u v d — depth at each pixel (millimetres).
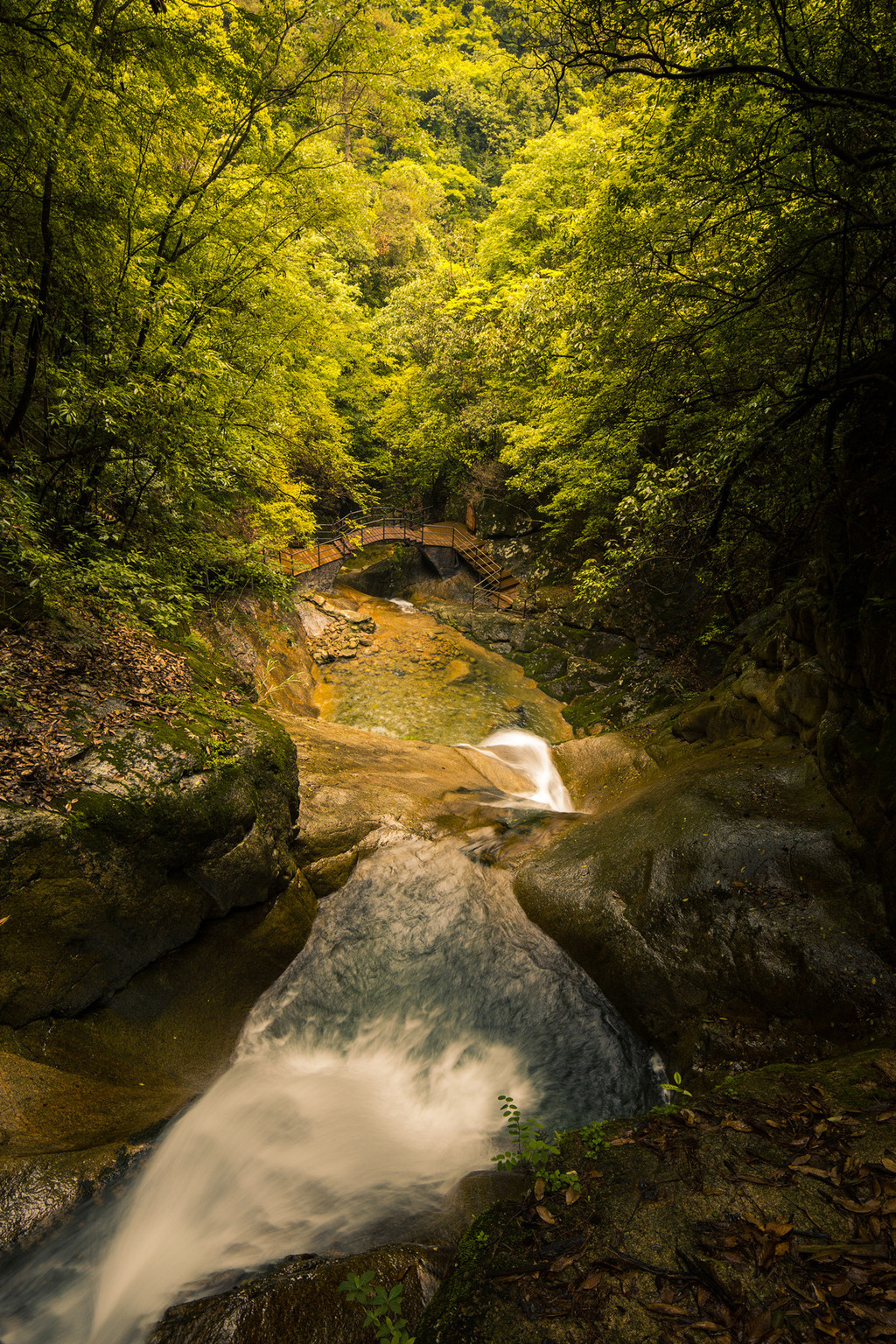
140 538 8711
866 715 6051
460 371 23281
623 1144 3406
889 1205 2750
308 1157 4555
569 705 16656
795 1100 3592
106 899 4934
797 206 6055
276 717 11172
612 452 13680
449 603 23453
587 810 9930
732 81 5137
